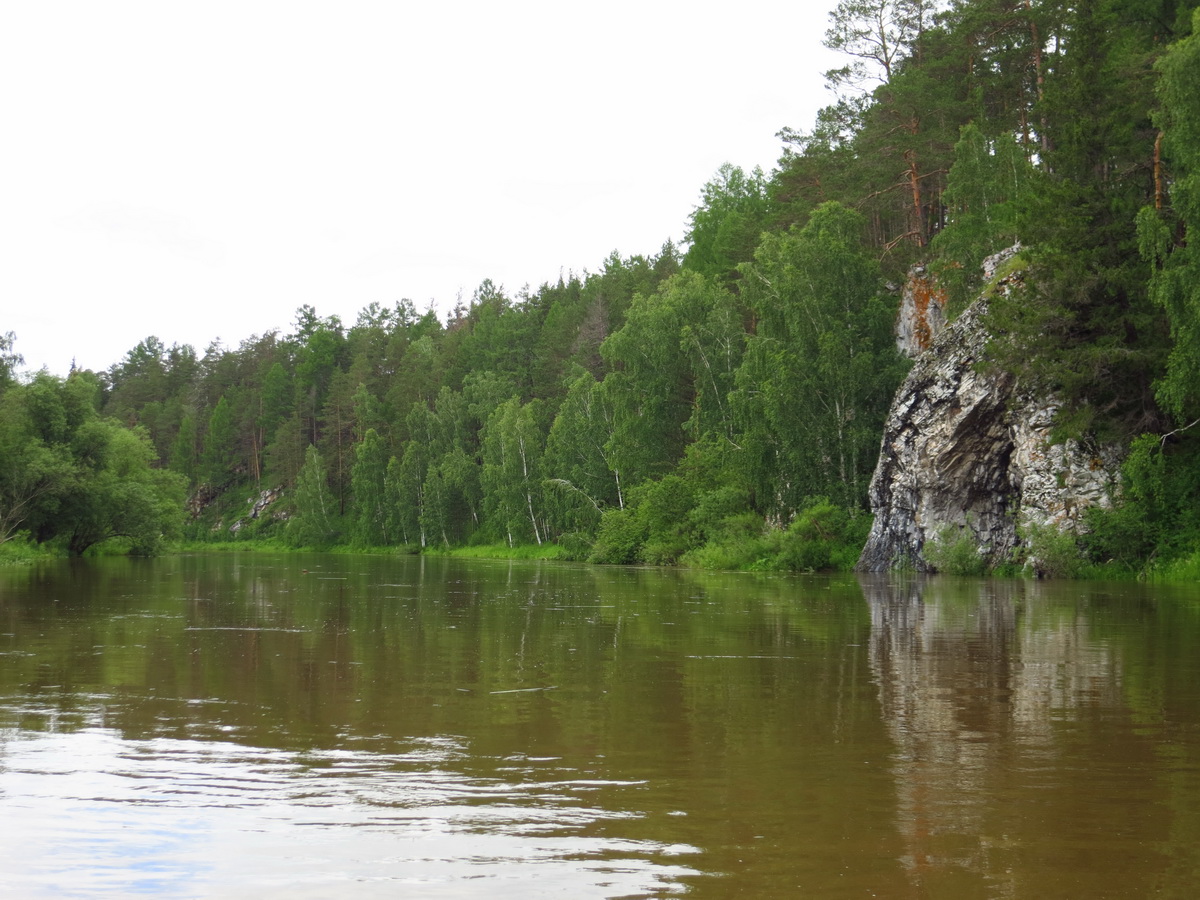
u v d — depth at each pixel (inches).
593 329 3944.4
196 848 243.6
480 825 261.1
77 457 2566.4
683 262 3971.5
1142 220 1273.4
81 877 225.0
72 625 775.1
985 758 333.4
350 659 577.6
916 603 993.5
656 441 2642.7
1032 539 1462.8
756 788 296.8
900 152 2229.3
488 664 557.6
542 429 3668.8
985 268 1882.4
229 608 946.7
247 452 5767.7
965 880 223.1
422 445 4160.9
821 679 501.7
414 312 6766.7
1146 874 227.1
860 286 2127.2
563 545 2849.4
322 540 4534.9
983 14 2071.9
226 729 381.1
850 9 2396.7
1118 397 1473.9
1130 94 1540.4
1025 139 1998.0
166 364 6879.9
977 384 1590.8
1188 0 1822.1
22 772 314.8
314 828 259.0
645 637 692.1
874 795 289.0
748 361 2140.7
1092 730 377.7
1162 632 713.0
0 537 2326.5
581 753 341.1
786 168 2765.7
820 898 212.8
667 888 218.2
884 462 1760.6
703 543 2180.1
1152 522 1378.0
